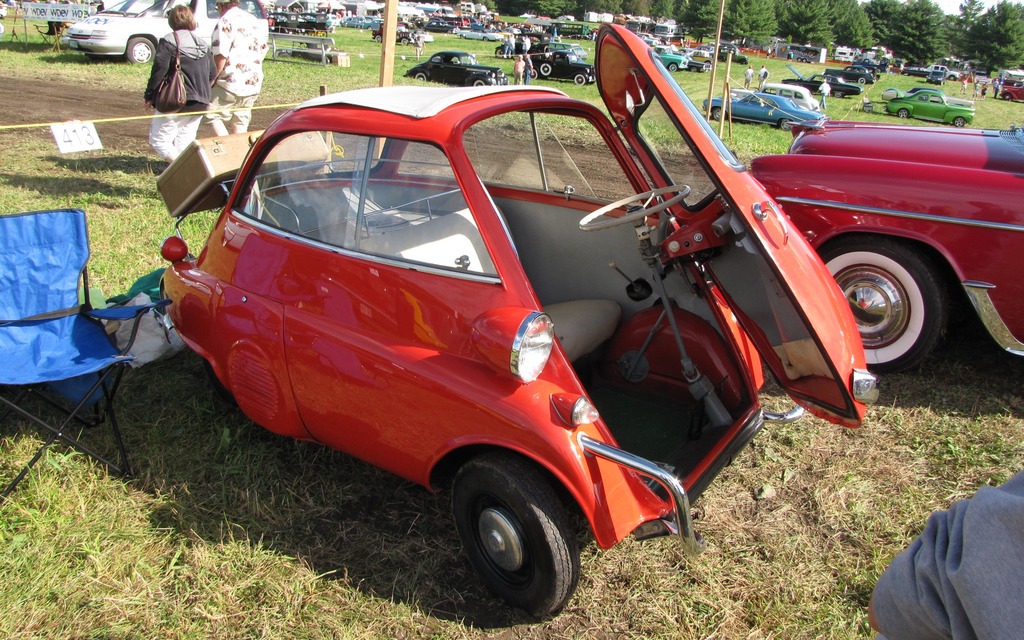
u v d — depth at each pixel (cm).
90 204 680
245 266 312
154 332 418
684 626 262
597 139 359
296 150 297
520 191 374
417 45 3572
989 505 98
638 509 247
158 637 248
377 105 285
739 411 314
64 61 1769
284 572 278
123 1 1791
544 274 382
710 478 276
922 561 108
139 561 277
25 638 246
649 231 301
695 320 325
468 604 269
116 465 331
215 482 324
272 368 300
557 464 233
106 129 1055
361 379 271
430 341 260
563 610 267
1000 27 9506
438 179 266
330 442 302
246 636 251
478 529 264
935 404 409
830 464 358
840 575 287
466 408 247
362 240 277
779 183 444
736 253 285
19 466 323
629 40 275
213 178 426
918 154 445
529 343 232
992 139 454
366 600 267
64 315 341
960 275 400
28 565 273
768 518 320
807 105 2570
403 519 309
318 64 2364
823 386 276
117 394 383
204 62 729
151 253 559
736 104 2195
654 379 337
